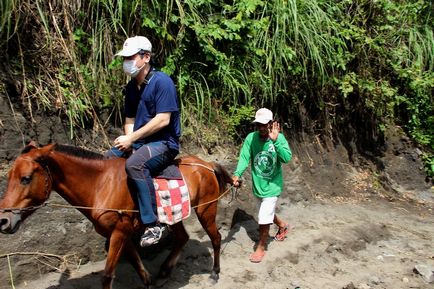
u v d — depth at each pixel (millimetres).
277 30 6902
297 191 6953
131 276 4668
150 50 4023
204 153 6324
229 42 6746
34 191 3549
